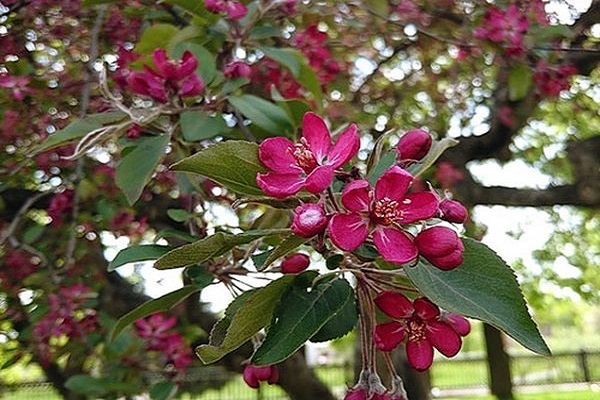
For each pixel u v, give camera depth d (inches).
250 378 16.2
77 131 17.8
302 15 30.2
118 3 25.3
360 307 12.6
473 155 51.1
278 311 11.7
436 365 177.6
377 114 47.7
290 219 15.7
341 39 38.9
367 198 11.0
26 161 26.5
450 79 46.7
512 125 48.0
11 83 25.8
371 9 32.7
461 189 50.1
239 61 20.3
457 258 11.0
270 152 11.9
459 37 36.2
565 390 155.0
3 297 31.8
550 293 87.9
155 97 18.4
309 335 11.5
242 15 20.7
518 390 156.2
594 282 86.4
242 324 11.8
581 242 80.0
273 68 26.0
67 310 29.1
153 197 32.2
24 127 27.0
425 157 13.6
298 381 48.9
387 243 10.9
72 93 26.9
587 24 38.7
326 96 35.4
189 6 20.9
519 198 51.6
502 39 32.0
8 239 29.0
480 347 217.8
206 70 19.9
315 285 12.0
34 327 29.4
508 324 11.1
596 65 41.8
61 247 32.5
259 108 19.7
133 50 23.8
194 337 34.6
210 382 70.8
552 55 34.1
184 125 18.0
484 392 157.9
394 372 12.8
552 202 51.9
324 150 11.9
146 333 29.9
